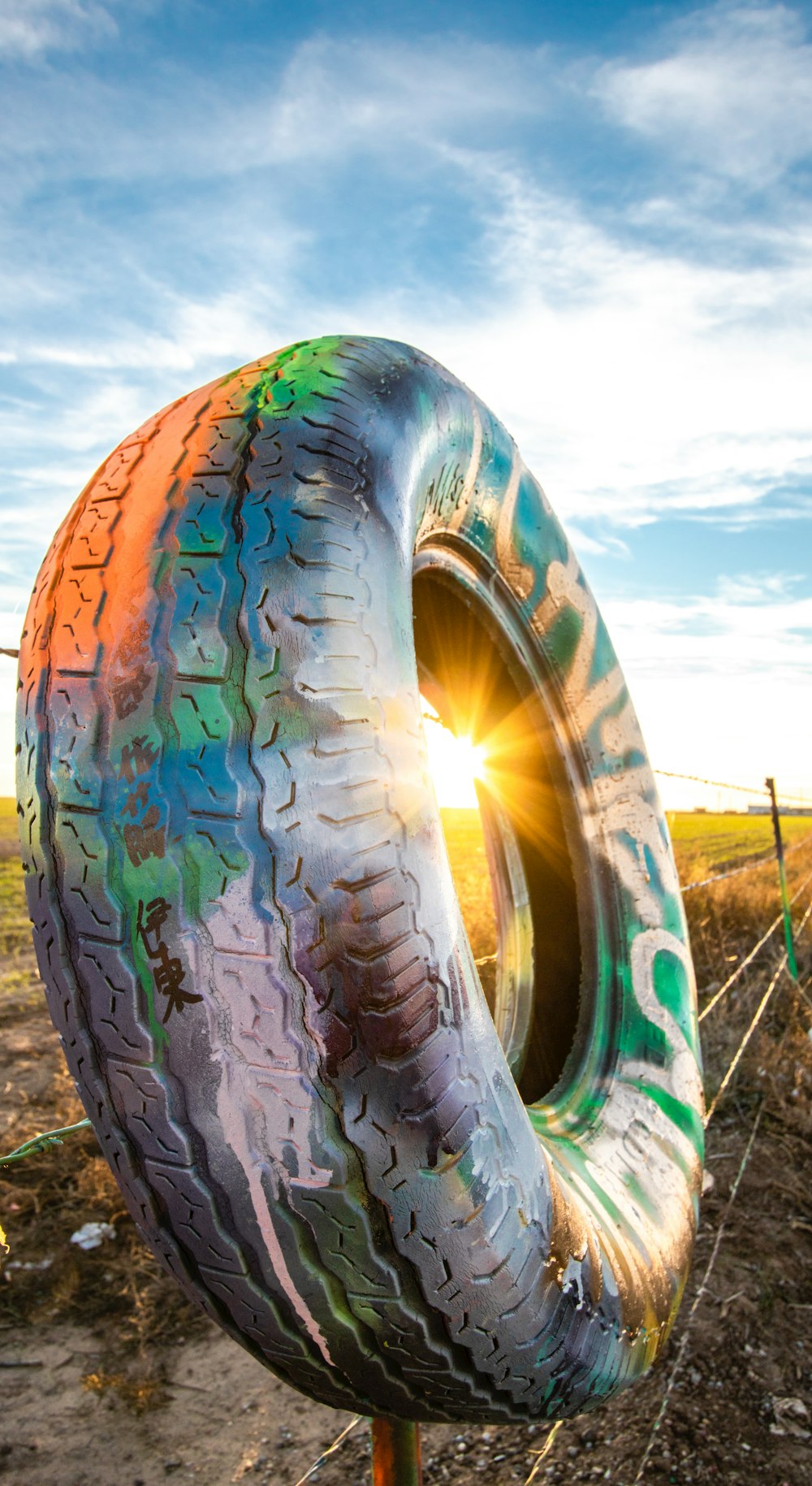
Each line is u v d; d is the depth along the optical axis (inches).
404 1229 34.3
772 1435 102.5
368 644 35.8
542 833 81.4
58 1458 98.8
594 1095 70.1
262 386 41.4
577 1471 97.0
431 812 37.0
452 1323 36.6
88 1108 36.2
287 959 32.4
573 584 77.4
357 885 32.8
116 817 34.2
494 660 74.1
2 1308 121.9
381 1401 39.8
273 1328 36.2
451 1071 34.7
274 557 35.3
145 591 35.9
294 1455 100.2
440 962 35.0
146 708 34.5
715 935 297.4
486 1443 102.0
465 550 63.0
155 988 33.4
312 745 33.4
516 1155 38.6
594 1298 44.3
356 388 42.3
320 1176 33.1
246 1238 34.1
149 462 39.9
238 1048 32.8
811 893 389.7
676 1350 115.9
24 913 332.2
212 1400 108.5
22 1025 239.8
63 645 36.9
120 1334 118.5
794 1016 228.4
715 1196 153.2
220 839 32.9
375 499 39.1
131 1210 37.0
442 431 49.4
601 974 77.5
